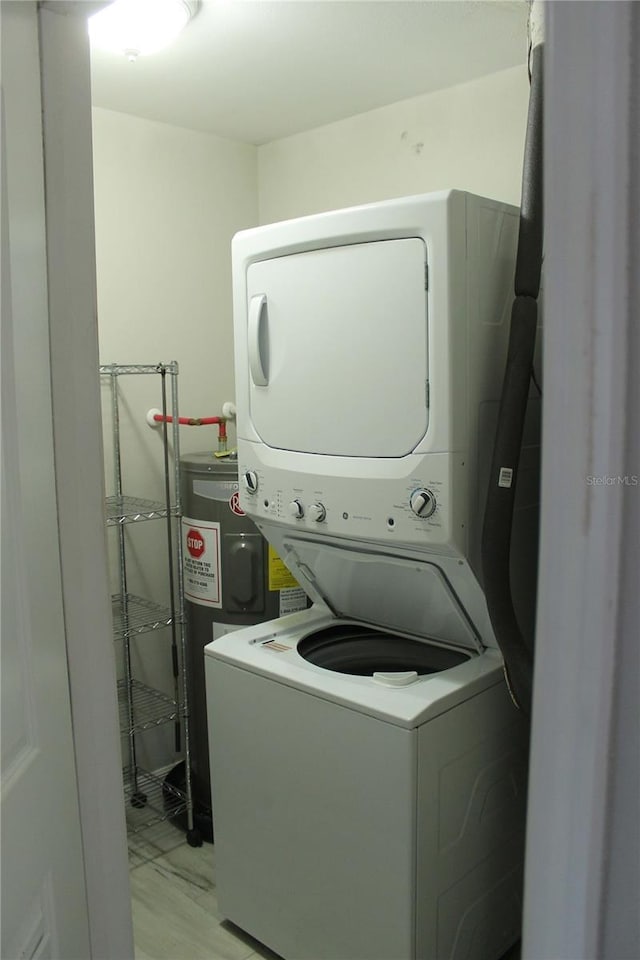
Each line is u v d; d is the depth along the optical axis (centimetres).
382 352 166
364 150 275
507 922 198
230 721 203
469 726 177
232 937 215
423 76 238
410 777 162
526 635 192
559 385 52
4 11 91
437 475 160
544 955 58
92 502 118
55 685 107
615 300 50
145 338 283
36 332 103
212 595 256
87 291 116
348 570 204
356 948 177
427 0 187
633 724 57
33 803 95
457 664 202
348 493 175
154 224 281
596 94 49
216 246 303
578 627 53
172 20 191
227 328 309
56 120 108
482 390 165
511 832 195
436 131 252
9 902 84
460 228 154
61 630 112
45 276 108
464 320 157
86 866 121
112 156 267
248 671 195
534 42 156
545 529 54
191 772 271
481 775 182
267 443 196
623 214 49
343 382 174
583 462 52
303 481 185
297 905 191
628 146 49
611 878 57
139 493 284
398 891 167
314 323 178
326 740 178
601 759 54
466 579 173
